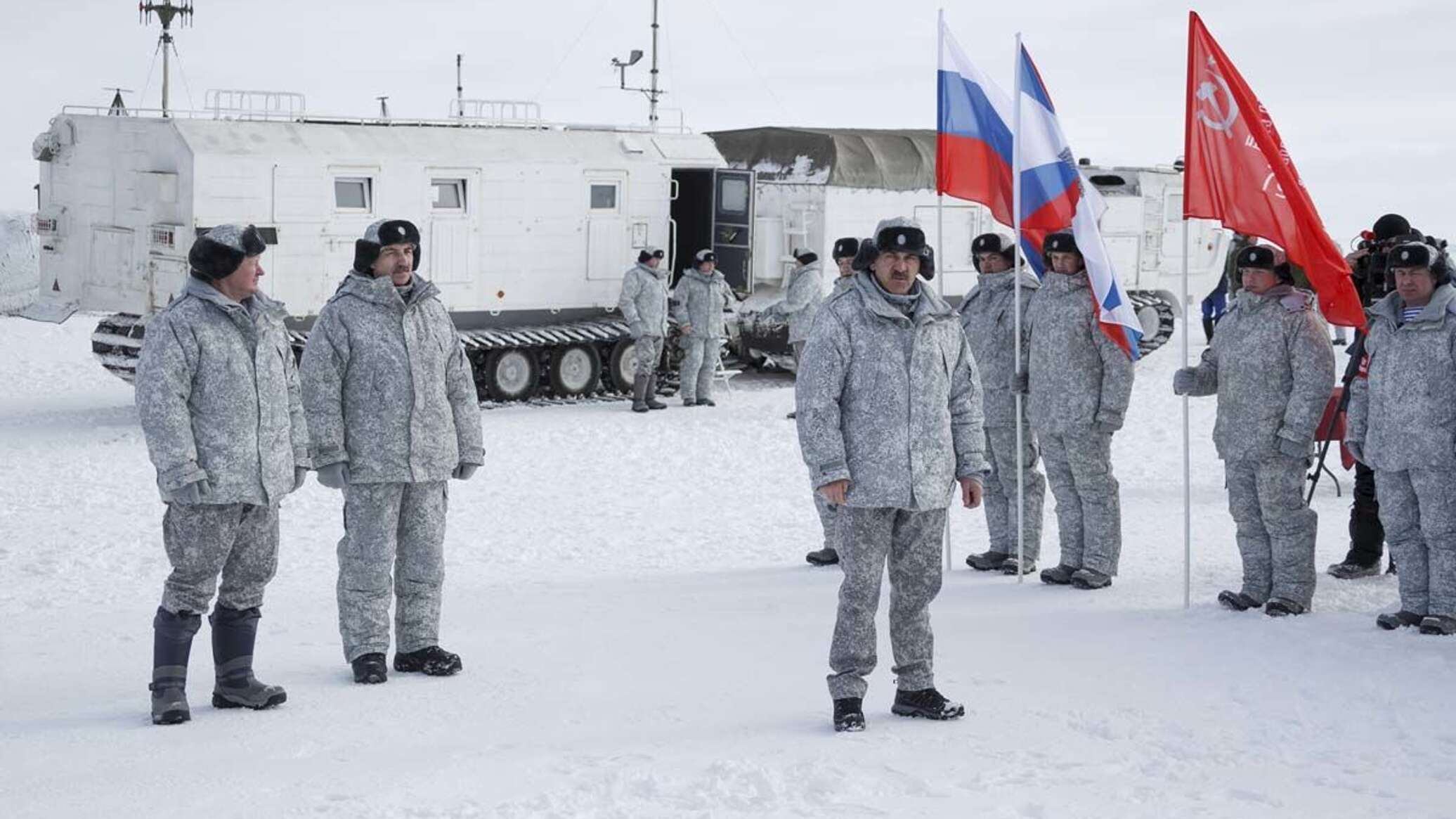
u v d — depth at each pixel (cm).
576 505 1345
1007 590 983
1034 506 1046
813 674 773
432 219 2003
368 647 760
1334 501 1338
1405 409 841
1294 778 615
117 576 1048
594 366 2142
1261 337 891
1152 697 727
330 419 749
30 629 870
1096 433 973
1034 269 1066
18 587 1009
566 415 1967
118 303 1905
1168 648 813
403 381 757
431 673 769
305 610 927
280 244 1875
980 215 2452
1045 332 980
